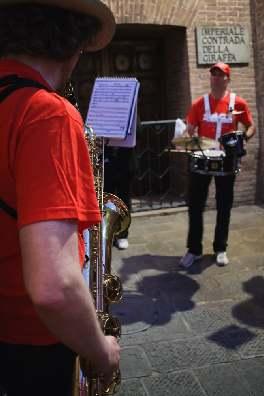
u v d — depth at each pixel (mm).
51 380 1230
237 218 5633
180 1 5664
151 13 5598
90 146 1647
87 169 1005
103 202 1753
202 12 5758
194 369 2643
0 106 1000
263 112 5992
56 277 877
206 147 3848
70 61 1132
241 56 5930
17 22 1022
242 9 5859
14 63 1063
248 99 6035
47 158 925
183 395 2418
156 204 6285
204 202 4113
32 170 919
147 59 6648
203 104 4074
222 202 4059
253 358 2729
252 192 6230
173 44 6191
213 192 6020
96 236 1464
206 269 4102
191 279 3916
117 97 3951
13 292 1137
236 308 3371
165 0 5605
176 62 6191
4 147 977
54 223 899
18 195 933
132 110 3904
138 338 3008
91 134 1683
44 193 908
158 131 6730
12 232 1069
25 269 895
